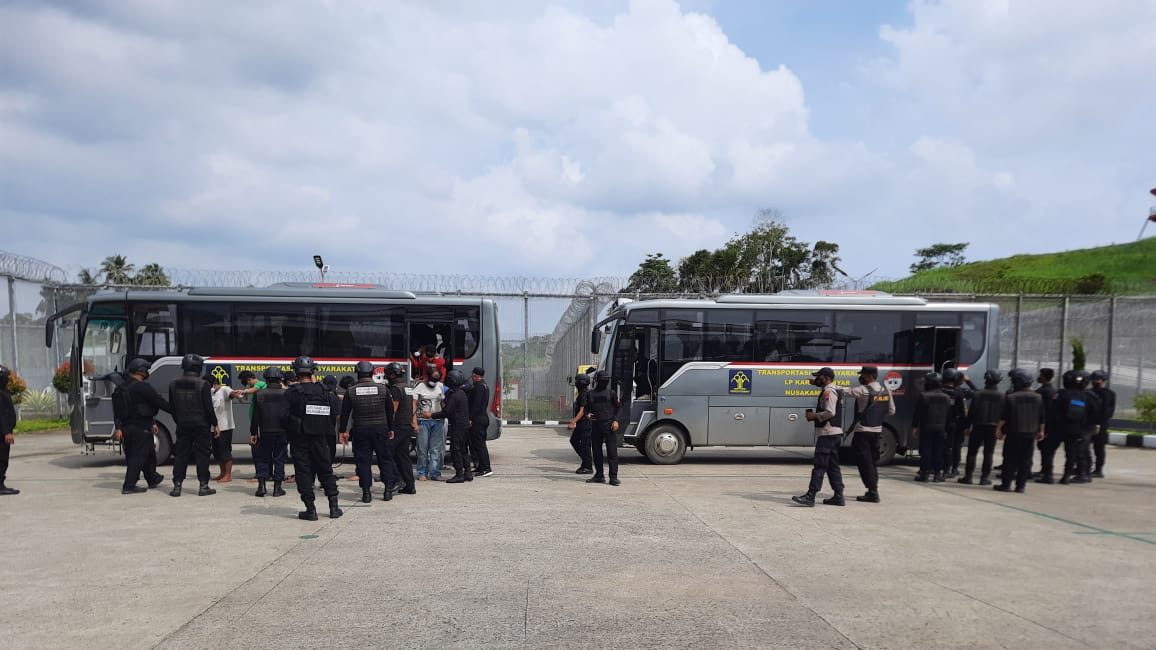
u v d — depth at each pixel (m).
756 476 12.81
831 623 5.19
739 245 64.12
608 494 10.65
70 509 9.25
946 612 5.47
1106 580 6.41
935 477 12.41
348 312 13.84
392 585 5.99
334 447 9.12
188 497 10.17
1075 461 12.29
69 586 5.93
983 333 14.56
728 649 4.64
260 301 13.67
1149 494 11.23
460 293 19.75
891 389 14.42
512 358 21.44
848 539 7.89
